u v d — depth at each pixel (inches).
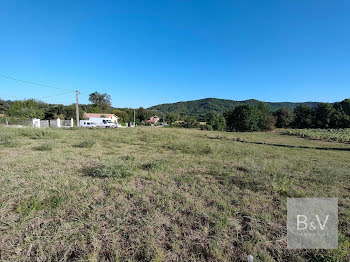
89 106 2647.6
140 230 88.8
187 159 258.7
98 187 139.6
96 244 78.0
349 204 126.3
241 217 106.0
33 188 128.7
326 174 198.4
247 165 229.8
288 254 78.7
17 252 72.2
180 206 114.3
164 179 165.3
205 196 131.3
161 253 74.2
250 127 1704.0
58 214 98.3
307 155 365.4
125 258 72.9
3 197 113.3
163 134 649.6
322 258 76.3
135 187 142.1
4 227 85.6
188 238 85.3
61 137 435.5
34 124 1056.2
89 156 247.9
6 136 375.6
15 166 184.9
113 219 96.3
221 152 331.0
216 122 1911.9
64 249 75.4
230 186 154.3
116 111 2546.8
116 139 459.2
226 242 84.4
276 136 1076.5
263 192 143.5
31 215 95.5
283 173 195.8
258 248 80.4
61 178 152.6
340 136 975.6
